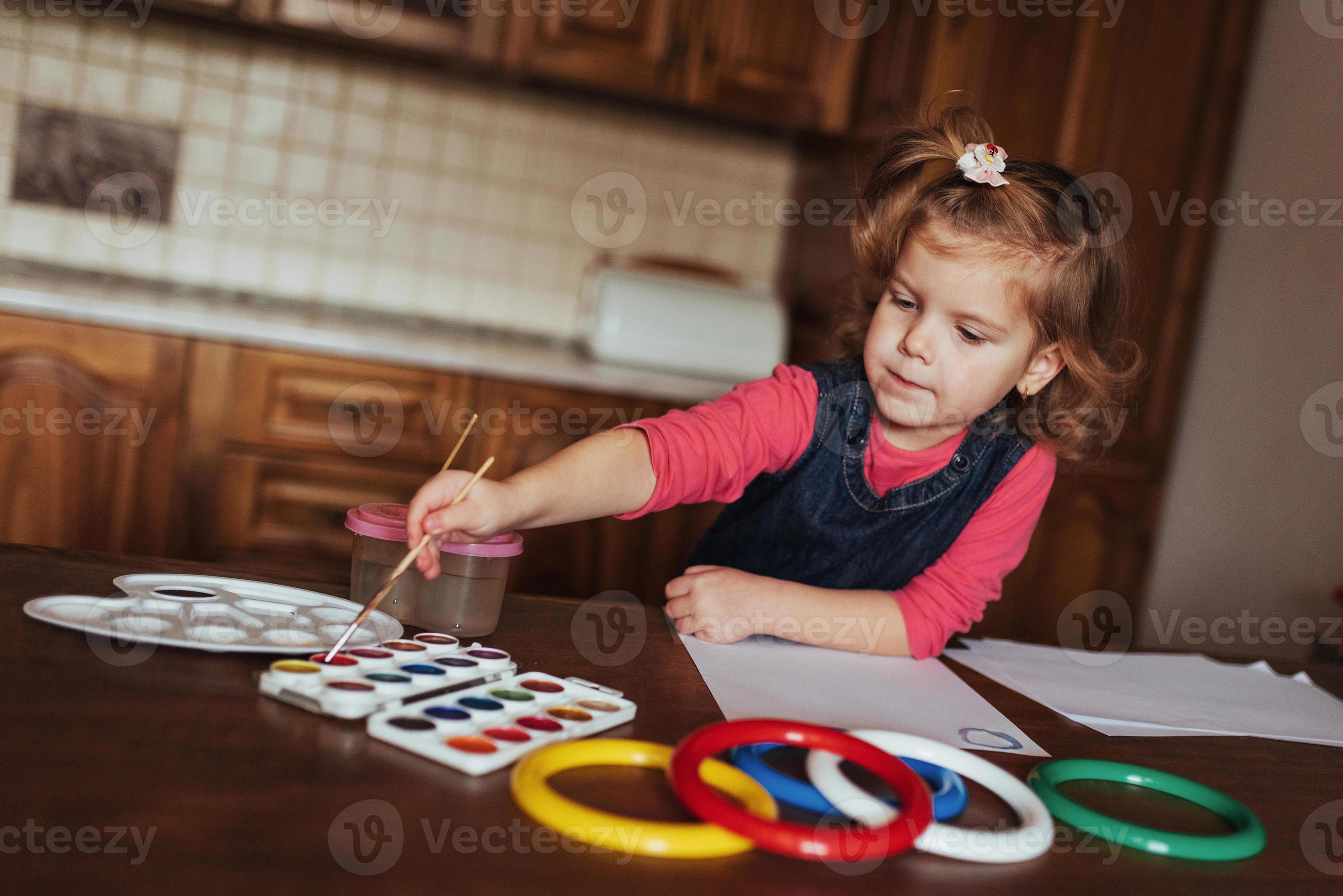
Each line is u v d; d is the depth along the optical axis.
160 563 0.84
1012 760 0.68
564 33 2.33
